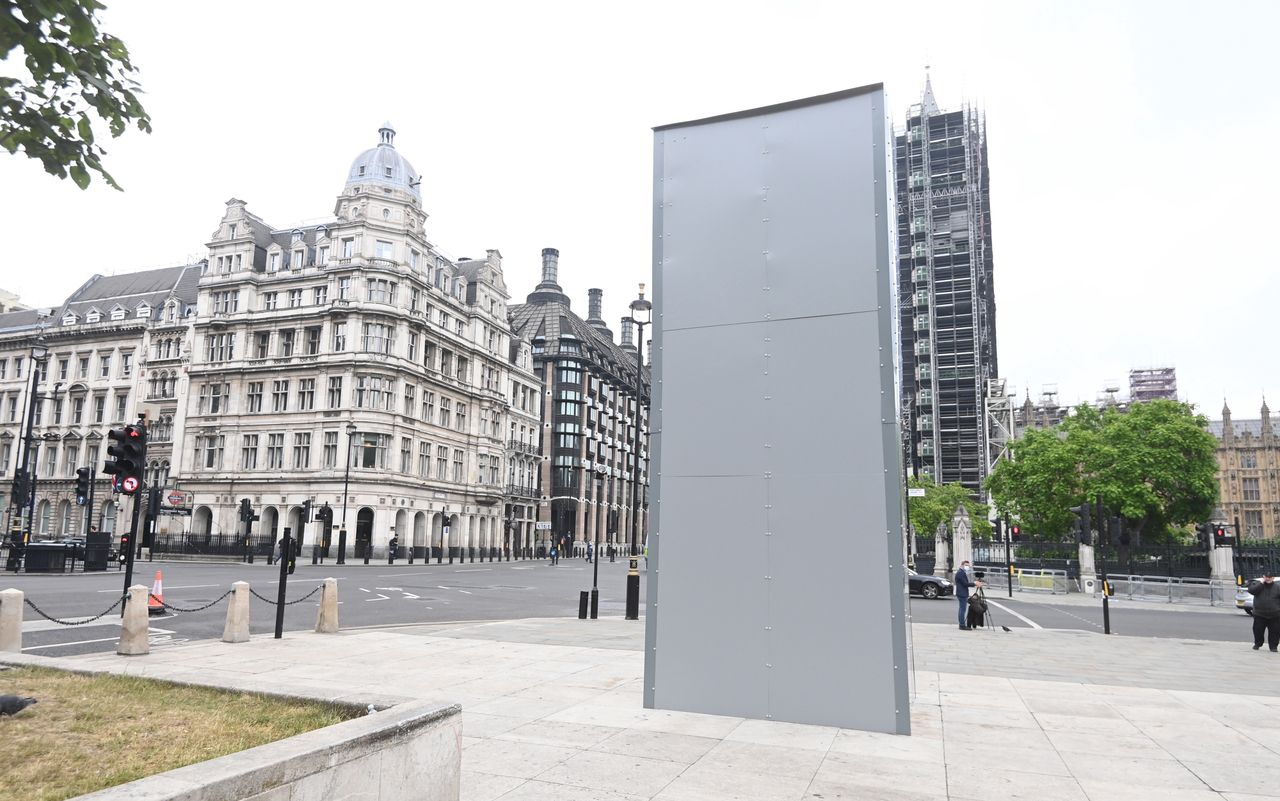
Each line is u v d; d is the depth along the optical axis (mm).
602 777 5684
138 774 3906
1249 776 5965
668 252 8781
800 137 8375
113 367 66438
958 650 14180
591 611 18141
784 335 8148
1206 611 28672
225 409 59281
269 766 3432
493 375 74812
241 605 12734
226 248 61844
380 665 10555
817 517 7762
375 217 58562
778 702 7617
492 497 70625
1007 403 95625
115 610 17406
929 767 6090
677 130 8945
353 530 54125
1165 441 49875
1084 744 6895
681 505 8305
